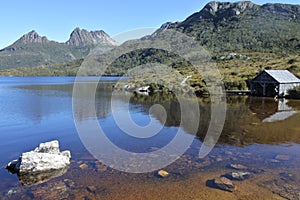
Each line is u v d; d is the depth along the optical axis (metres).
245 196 7.77
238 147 13.05
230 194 7.90
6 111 24.98
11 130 17.39
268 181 8.81
